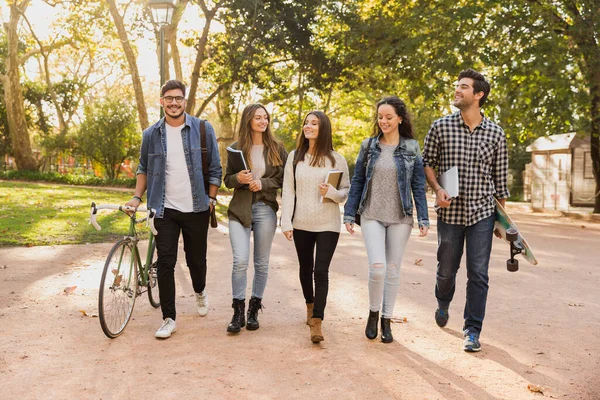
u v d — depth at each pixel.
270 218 4.84
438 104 18.14
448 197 4.31
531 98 16.23
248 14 21.98
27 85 39.34
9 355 4.02
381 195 4.48
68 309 5.30
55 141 34.81
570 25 15.52
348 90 25.69
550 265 8.21
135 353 4.11
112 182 28.92
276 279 6.88
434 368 3.88
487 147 4.38
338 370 3.81
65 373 3.69
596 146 17.64
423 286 6.64
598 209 17.67
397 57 18.03
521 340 4.55
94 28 29.92
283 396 3.37
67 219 12.35
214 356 4.06
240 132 4.88
